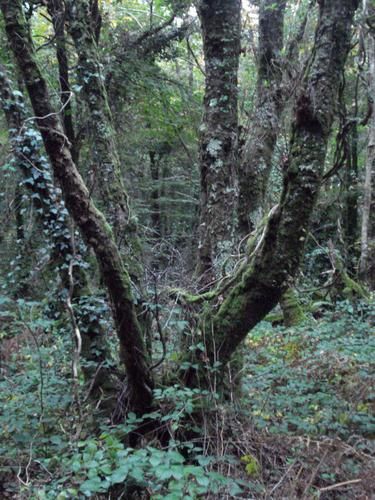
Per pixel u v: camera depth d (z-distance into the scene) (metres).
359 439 4.00
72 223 4.09
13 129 4.85
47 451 3.83
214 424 3.90
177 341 4.50
